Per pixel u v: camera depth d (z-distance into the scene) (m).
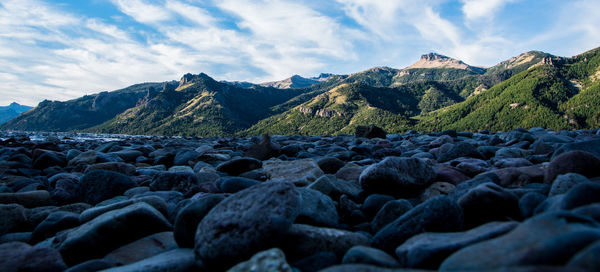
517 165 5.50
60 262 2.71
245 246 2.33
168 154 10.34
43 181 7.20
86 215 3.79
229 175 6.95
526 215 2.86
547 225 1.73
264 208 2.47
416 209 2.78
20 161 11.34
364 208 3.90
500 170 4.46
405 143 13.02
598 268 1.19
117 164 7.71
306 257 2.48
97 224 3.13
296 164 6.19
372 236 3.15
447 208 2.65
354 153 9.59
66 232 3.48
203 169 7.03
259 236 2.34
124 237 3.20
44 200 5.38
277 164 6.41
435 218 2.62
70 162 9.91
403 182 4.23
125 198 5.20
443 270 1.76
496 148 8.32
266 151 10.18
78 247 3.01
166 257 2.62
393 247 2.66
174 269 2.36
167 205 4.37
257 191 2.65
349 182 5.24
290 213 2.51
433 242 2.21
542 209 2.66
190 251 2.75
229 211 2.53
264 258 1.98
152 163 10.30
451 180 4.73
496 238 1.88
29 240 3.81
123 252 3.05
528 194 3.06
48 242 3.51
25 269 2.54
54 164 10.35
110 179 5.64
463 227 2.88
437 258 2.03
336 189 4.59
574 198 2.23
